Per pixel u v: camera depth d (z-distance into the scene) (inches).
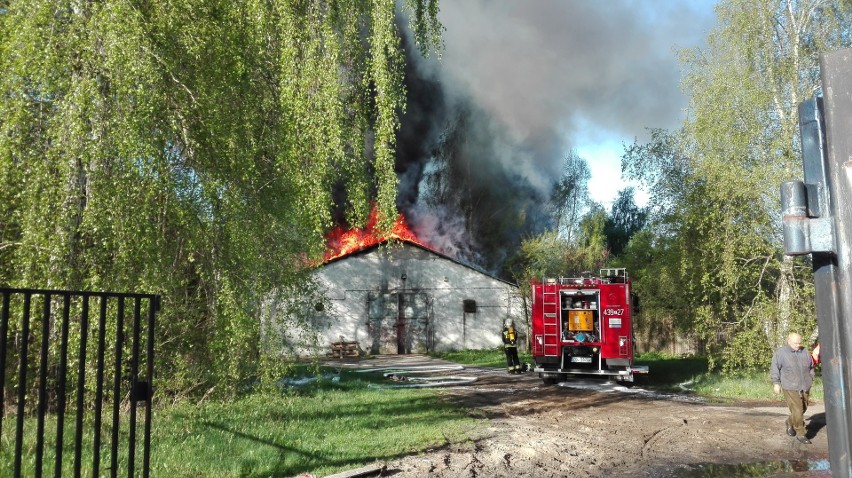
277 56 318.3
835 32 528.7
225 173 285.4
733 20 528.1
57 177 229.1
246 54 300.5
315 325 402.6
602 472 253.1
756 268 521.0
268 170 320.5
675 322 868.6
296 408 377.1
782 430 344.2
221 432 293.0
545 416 393.4
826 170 62.7
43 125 232.2
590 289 596.1
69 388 270.2
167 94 255.8
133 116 230.8
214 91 275.6
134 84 232.1
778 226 494.6
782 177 473.7
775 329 491.5
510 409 425.1
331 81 308.0
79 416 134.5
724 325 534.6
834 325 59.8
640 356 984.9
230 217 281.9
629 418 384.8
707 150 528.7
